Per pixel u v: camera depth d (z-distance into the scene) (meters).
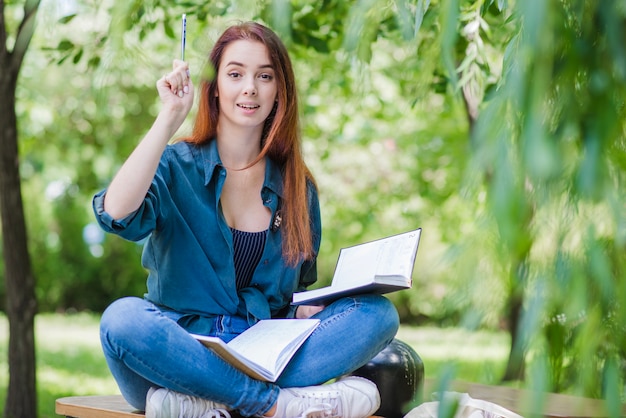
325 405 2.23
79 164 10.84
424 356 7.07
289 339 2.29
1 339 9.79
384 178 7.41
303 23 3.83
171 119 2.24
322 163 6.86
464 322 1.04
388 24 3.48
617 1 1.09
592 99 1.08
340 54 4.34
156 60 4.35
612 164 1.04
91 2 1.70
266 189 2.55
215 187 2.49
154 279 2.50
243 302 2.53
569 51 1.10
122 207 2.21
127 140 9.07
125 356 2.21
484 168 1.07
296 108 2.61
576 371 1.07
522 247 1.02
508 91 1.08
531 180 1.04
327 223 7.66
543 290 1.04
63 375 6.99
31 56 6.91
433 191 6.73
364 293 2.44
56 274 13.44
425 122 6.75
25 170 11.28
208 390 2.20
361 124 7.04
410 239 2.41
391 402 2.55
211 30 2.69
